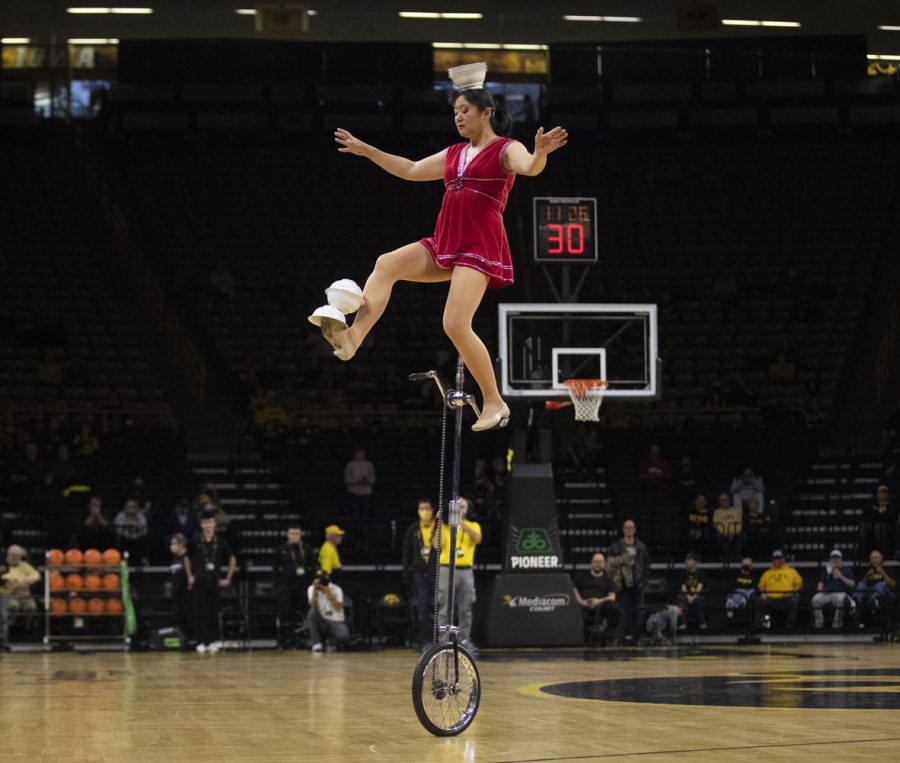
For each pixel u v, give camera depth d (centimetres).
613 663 1147
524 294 2603
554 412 2328
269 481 2152
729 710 671
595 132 2922
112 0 2839
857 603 1653
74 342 2366
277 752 510
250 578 1848
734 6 2855
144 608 1741
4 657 1374
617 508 2034
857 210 2750
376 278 498
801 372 2398
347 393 2358
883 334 2464
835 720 611
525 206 2830
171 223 2725
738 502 1964
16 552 1561
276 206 2791
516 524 1476
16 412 2142
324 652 1454
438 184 2897
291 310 2545
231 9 2881
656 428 2267
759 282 2589
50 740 562
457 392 603
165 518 1891
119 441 2105
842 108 2895
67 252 2588
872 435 2305
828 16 2883
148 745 539
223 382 2392
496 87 3028
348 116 2911
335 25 2925
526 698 772
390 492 2073
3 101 2883
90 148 2869
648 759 467
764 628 1644
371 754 500
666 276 2617
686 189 2828
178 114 2902
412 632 1556
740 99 2920
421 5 2855
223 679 990
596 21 2934
